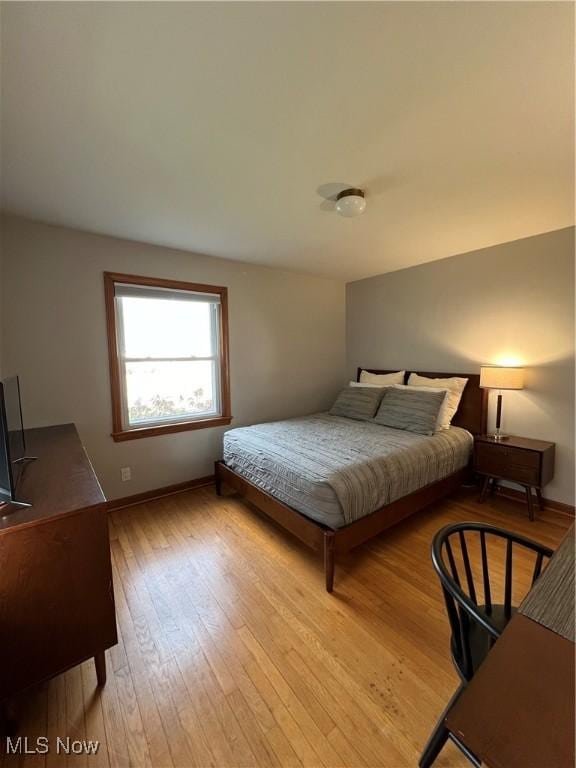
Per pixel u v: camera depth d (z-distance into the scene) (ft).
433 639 5.06
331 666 4.63
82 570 4.02
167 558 7.08
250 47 3.38
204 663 4.67
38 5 2.93
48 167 5.52
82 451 6.10
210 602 5.83
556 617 2.39
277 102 4.13
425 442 8.70
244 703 4.14
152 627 5.29
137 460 9.62
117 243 8.91
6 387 4.93
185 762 3.57
